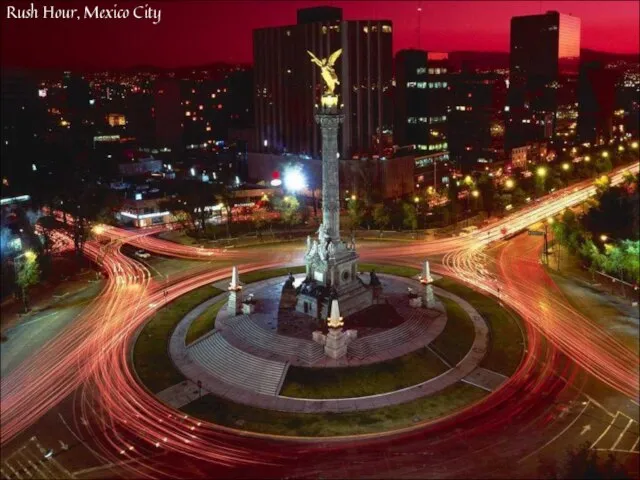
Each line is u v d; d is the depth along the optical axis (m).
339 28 185.25
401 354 77.88
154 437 61.81
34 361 79.88
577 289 104.31
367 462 56.59
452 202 165.12
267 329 83.94
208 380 74.56
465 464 55.50
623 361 75.94
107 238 152.25
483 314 93.00
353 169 188.25
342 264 92.62
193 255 134.12
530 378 72.00
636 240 116.56
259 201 183.50
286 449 59.31
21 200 161.88
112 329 90.31
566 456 55.78
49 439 61.59
